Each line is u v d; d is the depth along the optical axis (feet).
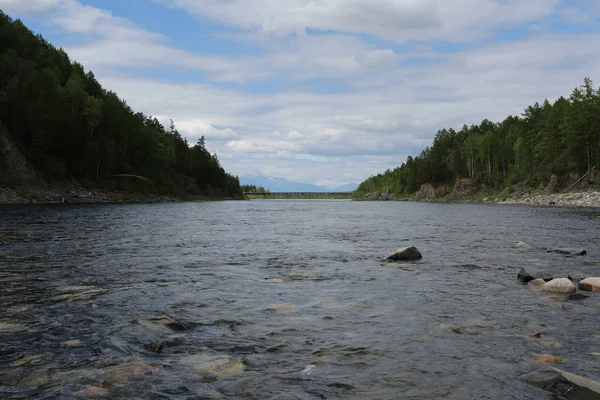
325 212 167.84
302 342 16.24
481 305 22.18
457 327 18.15
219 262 36.70
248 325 18.47
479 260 38.60
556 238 59.31
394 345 15.88
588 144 308.60
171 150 501.15
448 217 123.13
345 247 48.91
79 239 53.01
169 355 14.79
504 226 84.02
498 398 11.46
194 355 14.80
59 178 282.97
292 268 33.94
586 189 280.51
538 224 89.15
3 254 39.42
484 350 15.37
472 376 13.00
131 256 39.63
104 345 15.75
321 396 11.61
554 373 12.82
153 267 33.71
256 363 14.06
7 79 322.75
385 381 12.63
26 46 382.83
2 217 95.20
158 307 21.42
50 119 289.94
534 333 17.29
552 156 339.98
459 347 15.67
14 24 392.06
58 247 45.09
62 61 431.02
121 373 13.12
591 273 31.96
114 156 349.82
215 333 17.35
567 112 315.17
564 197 268.00
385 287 26.73
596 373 13.29
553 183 314.14
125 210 149.89
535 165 363.56
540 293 25.18
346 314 20.34
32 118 280.92
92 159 324.60
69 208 156.87
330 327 18.20
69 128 300.61
